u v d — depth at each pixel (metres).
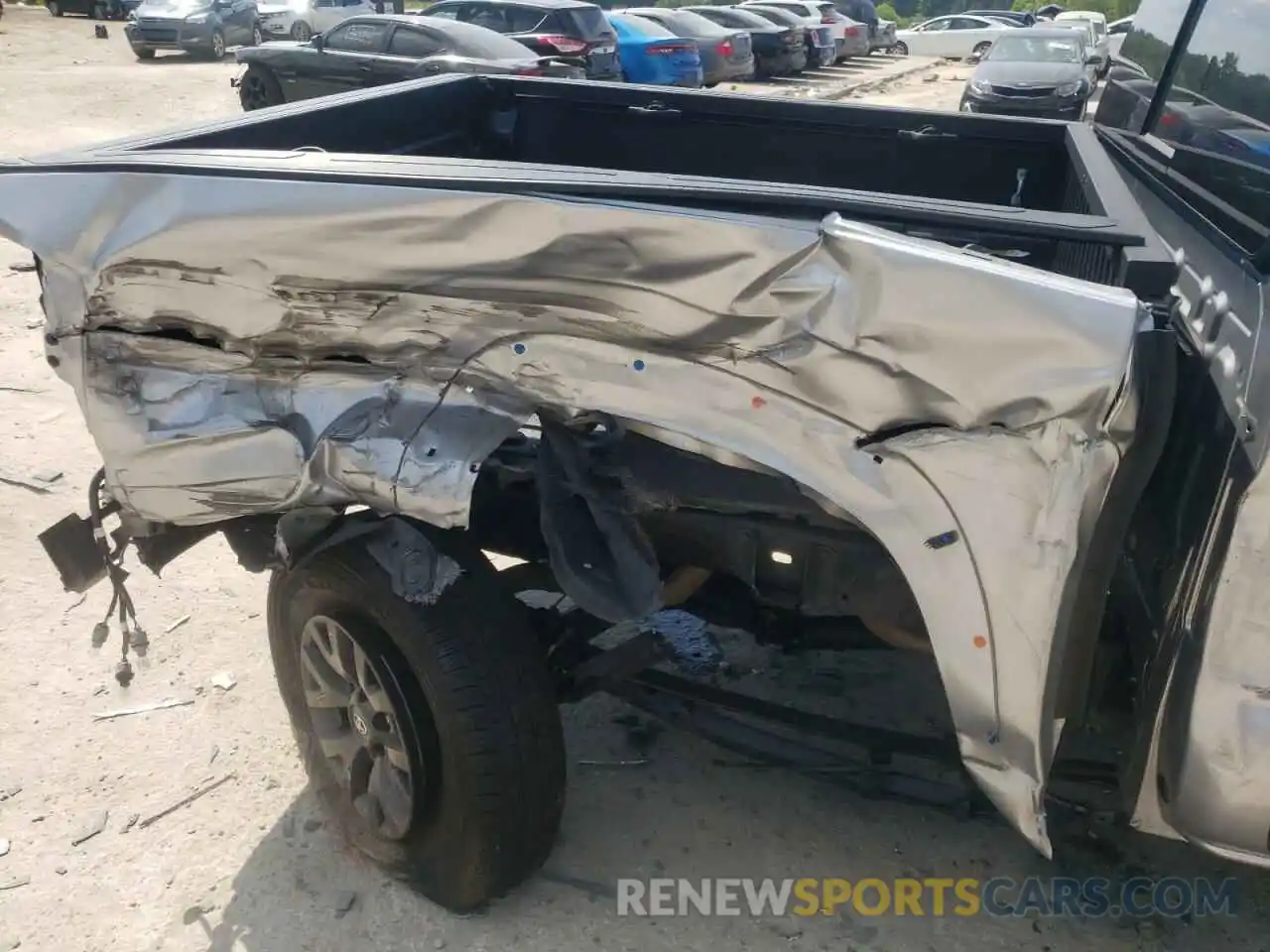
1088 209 2.73
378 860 2.80
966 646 2.11
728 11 25.23
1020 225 2.13
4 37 25.06
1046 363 1.92
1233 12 2.68
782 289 2.04
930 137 3.98
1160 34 3.40
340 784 2.85
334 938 2.68
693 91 4.18
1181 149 2.85
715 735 2.82
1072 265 2.85
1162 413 1.97
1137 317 1.92
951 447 2.02
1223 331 2.04
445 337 2.31
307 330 2.40
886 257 1.97
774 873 2.86
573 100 4.33
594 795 3.11
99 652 3.74
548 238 2.17
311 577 2.59
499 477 2.85
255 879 2.85
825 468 2.11
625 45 17.73
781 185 2.24
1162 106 3.15
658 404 2.20
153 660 3.70
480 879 2.61
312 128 3.47
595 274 2.16
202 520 2.63
